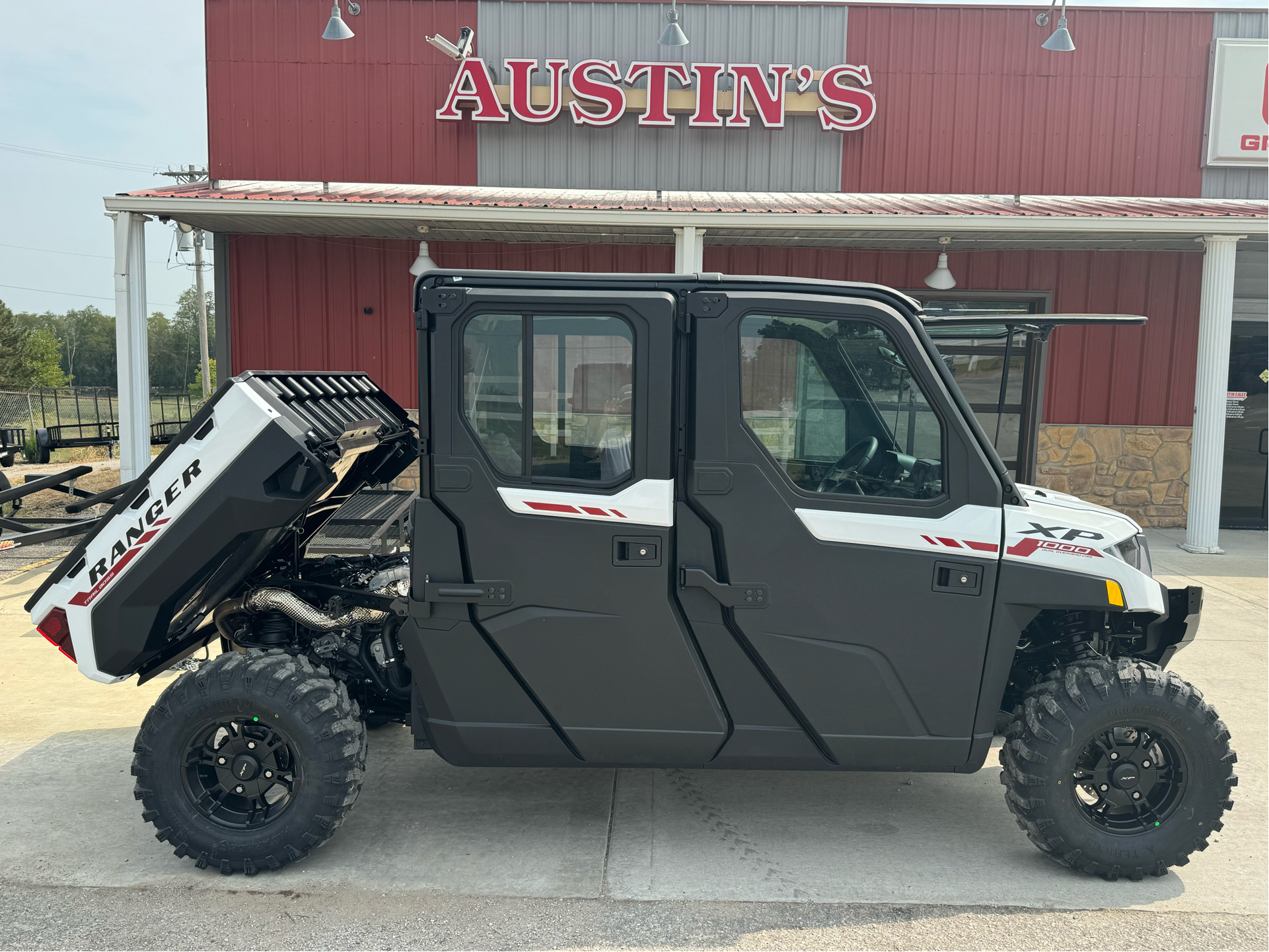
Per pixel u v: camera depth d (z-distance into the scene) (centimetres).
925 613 321
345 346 1130
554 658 325
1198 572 863
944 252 1050
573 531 319
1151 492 1138
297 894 319
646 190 1073
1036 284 1114
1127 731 332
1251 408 1134
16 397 3912
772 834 370
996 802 404
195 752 334
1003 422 1148
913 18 1053
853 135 1064
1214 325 933
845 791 414
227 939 291
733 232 991
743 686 328
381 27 1045
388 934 295
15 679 552
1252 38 1035
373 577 420
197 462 321
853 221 884
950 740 328
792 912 311
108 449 2028
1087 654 356
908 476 323
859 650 322
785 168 1073
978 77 1056
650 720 329
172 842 328
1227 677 567
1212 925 305
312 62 1045
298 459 321
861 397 319
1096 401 1130
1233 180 1059
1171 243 1034
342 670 392
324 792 324
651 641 322
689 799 403
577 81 1041
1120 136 1055
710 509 316
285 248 1114
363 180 1062
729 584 319
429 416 319
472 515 320
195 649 401
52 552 920
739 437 315
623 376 315
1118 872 329
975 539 321
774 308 313
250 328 1124
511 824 375
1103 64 1048
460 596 321
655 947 289
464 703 333
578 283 316
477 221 918
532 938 294
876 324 317
